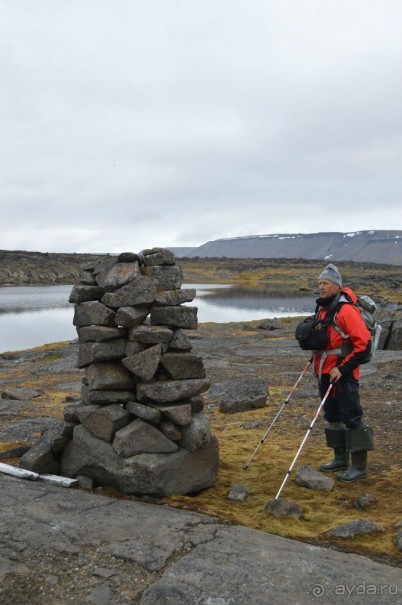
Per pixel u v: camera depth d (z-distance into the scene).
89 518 5.00
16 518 4.93
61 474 6.62
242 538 4.70
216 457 6.51
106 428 6.12
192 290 6.57
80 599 3.75
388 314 37.59
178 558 4.29
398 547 4.71
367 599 3.74
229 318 54.00
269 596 3.76
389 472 6.78
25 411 11.41
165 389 6.06
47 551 4.37
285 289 125.25
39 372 19.50
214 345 25.62
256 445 8.30
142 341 6.14
